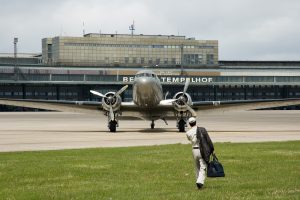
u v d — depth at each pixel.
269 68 148.88
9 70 133.62
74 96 146.12
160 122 72.50
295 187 16.52
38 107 46.94
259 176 18.62
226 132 44.16
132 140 35.59
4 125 61.28
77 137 38.91
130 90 146.12
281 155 24.34
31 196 15.71
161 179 18.42
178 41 181.75
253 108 45.59
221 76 146.75
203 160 16.59
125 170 20.34
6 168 20.88
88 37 176.25
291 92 154.88
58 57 175.38
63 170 20.34
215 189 16.48
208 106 45.34
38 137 39.00
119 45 178.50
